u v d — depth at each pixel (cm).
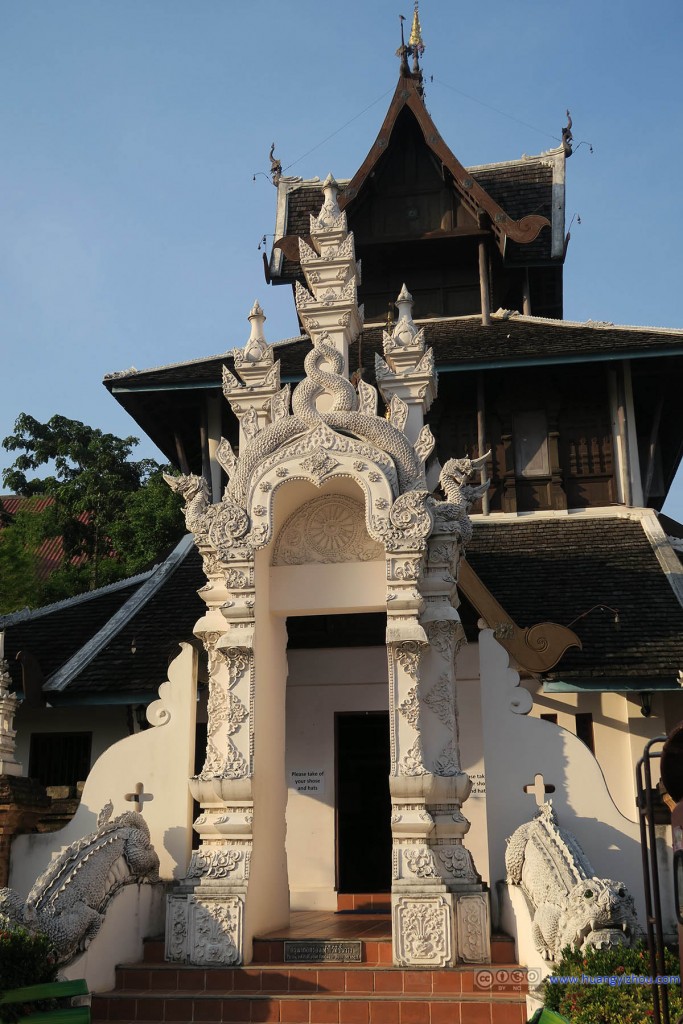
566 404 1864
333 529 1149
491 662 1163
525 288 2167
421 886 966
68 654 1564
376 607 1117
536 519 1795
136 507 3162
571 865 938
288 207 2380
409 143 2209
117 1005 915
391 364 1193
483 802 1358
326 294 1202
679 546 1684
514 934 996
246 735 1048
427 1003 885
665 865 1065
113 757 1166
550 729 1133
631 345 1756
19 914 872
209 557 1138
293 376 1891
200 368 1920
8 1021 802
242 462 1129
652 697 1380
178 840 1127
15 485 3575
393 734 1022
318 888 1385
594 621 1438
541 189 2317
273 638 1143
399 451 1098
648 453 1881
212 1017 907
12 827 1130
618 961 785
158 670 1424
